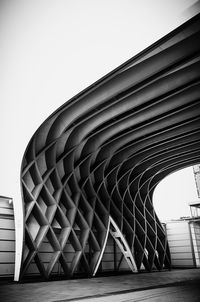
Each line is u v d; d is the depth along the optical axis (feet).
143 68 44.80
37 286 42.11
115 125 68.49
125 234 90.27
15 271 52.24
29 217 61.21
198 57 44.09
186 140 82.94
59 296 30.66
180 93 57.41
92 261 71.61
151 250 96.78
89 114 57.41
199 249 115.65
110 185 93.40
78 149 72.64
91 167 83.82
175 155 94.63
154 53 41.16
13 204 55.62
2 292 34.63
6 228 57.11
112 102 53.57
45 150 61.31
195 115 65.46
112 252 87.86
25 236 55.36
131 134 74.79
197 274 70.64
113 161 89.25
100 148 75.56
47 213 63.05
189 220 115.55
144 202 109.70
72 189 74.84
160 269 99.09
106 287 40.16
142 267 99.66
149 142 80.43
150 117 63.62
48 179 68.08
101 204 81.92
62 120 58.08
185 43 40.81
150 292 33.35
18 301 27.09
